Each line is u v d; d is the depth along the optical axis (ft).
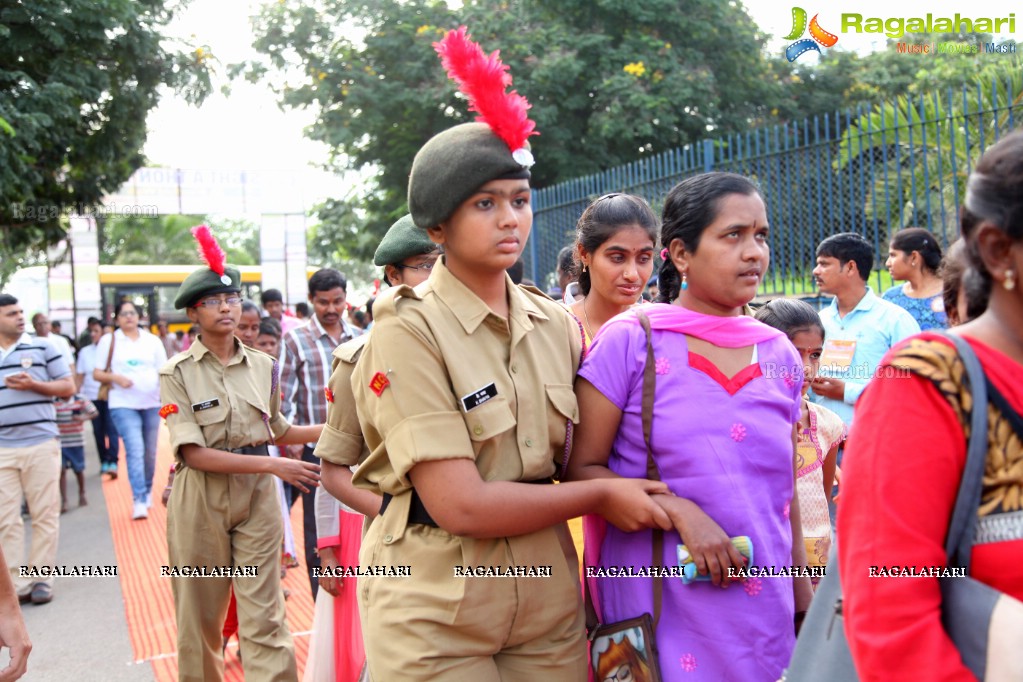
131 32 36.11
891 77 46.93
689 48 46.16
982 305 4.67
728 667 6.49
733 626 6.51
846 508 4.45
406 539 6.77
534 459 6.64
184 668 12.28
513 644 6.75
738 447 6.58
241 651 12.16
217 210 57.06
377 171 53.88
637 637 6.62
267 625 12.08
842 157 21.77
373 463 7.01
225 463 11.82
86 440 52.29
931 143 21.34
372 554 7.07
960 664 4.06
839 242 14.02
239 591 12.18
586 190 32.50
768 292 24.07
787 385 6.94
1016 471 4.19
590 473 6.90
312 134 48.37
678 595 6.61
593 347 7.09
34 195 39.96
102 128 39.42
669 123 44.32
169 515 12.46
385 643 6.74
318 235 61.98
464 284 6.76
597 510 6.54
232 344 13.25
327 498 11.42
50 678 14.55
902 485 4.21
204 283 12.54
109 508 28.86
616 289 9.63
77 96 35.45
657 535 6.73
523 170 6.53
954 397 4.22
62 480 28.35
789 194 22.88
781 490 6.82
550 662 6.77
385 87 47.11
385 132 50.55
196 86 40.01
